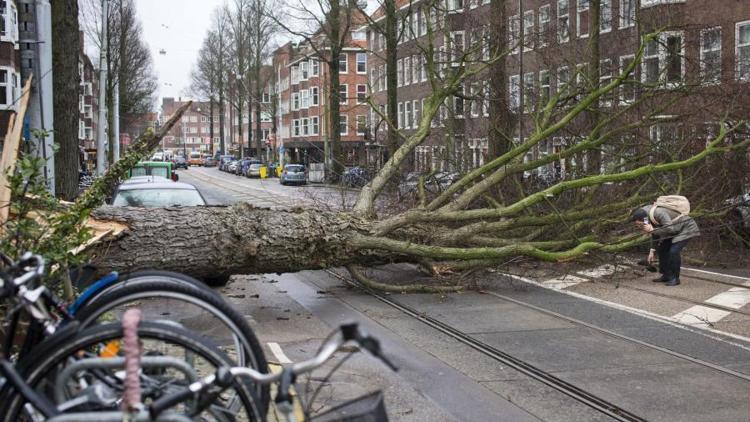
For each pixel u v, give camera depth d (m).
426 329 9.00
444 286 11.53
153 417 2.81
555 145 15.47
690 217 12.30
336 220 10.51
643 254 15.30
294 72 92.25
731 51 18.41
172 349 3.82
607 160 14.76
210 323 4.12
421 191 12.99
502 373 7.09
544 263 13.73
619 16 18.88
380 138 22.55
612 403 6.14
